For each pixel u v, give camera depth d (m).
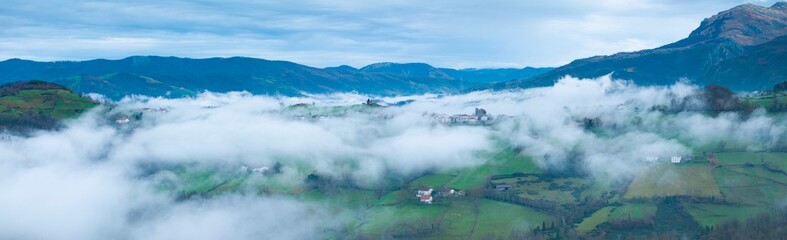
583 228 197.12
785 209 194.50
